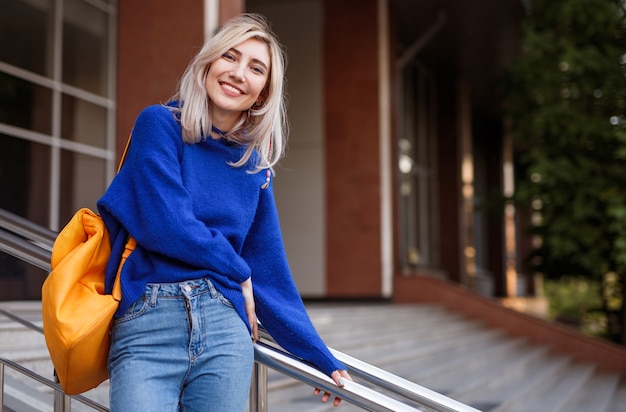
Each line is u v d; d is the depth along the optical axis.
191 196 1.91
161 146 1.90
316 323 8.29
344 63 12.98
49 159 7.43
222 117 2.07
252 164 2.04
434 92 18.44
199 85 1.98
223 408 1.88
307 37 13.14
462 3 13.56
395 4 13.59
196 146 1.97
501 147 24.11
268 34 2.09
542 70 12.54
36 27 7.39
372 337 8.35
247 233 2.08
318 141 12.98
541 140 12.88
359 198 12.77
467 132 19.36
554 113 12.12
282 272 2.10
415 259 14.97
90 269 1.87
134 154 1.91
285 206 13.00
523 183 12.67
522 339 11.48
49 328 1.75
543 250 12.96
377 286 12.59
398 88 15.12
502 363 9.02
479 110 22.25
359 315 9.67
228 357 1.86
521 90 13.18
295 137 13.05
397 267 12.95
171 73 7.96
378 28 12.92
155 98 7.98
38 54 7.39
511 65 13.73
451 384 7.07
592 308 13.76
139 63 8.04
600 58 11.82
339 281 12.73
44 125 7.39
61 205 7.53
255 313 2.06
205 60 2.01
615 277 13.04
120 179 1.91
